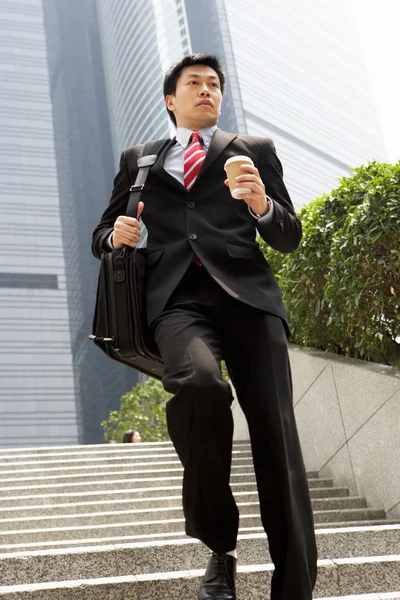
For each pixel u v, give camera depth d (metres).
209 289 2.12
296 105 73.00
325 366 5.98
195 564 2.92
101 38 80.12
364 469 5.27
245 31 71.44
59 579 2.79
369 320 5.09
